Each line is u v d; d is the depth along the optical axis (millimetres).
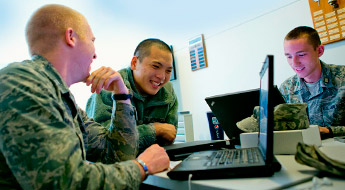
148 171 719
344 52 2027
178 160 977
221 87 2982
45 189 529
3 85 598
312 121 1839
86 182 576
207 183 562
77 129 855
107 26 3150
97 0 2797
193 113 3355
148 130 1348
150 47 1545
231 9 2791
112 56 3387
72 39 833
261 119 736
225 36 2900
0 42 2621
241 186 508
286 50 1794
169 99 1751
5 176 618
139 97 1618
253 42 2623
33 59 787
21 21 2598
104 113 1449
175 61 3594
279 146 851
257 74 2605
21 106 574
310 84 1844
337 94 1707
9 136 552
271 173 552
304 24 2227
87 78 994
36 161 537
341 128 1224
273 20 2439
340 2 1987
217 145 1121
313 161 536
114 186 613
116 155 991
